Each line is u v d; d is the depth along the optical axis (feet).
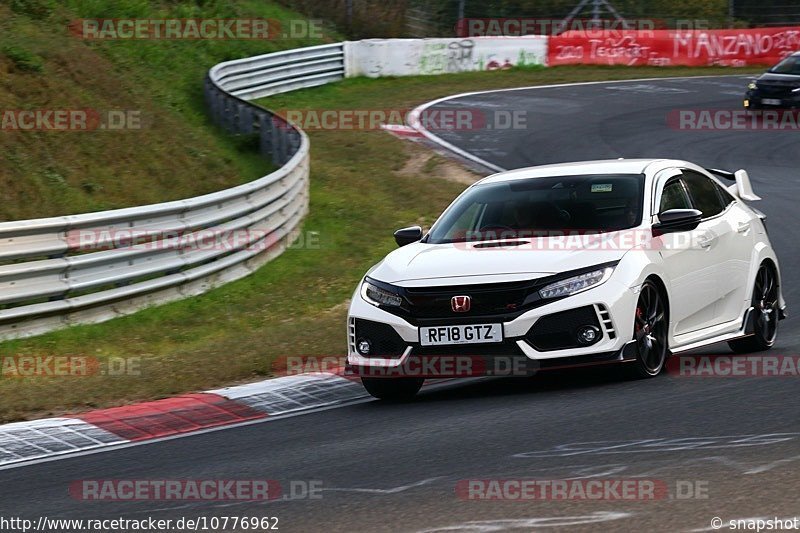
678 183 98.32
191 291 146.30
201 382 96.78
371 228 197.06
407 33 428.97
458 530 52.13
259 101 325.21
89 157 200.13
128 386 94.48
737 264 100.68
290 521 55.77
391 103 326.65
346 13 418.51
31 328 124.67
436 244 93.45
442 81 369.30
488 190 98.99
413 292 85.10
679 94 342.23
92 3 312.50
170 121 250.16
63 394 92.22
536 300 82.58
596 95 338.95
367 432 76.38
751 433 67.67
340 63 363.97
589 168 98.99
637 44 405.59
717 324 98.07
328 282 157.69
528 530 51.34
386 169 248.93
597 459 63.46
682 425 70.90
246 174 234.58
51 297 127.65
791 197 211.41
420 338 84.23
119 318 133.49
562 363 82.28
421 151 263.70
